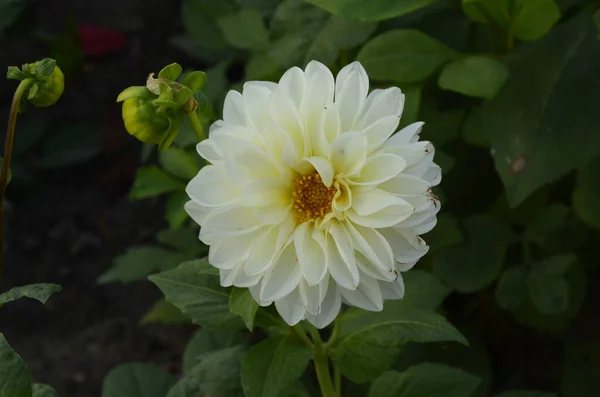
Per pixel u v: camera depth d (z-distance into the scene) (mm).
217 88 952
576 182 933
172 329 1051
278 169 696
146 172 856
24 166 1190
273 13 1014
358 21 896
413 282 812
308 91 693
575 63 859
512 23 869
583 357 952
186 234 953
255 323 762
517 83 865
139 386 877
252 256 694
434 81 942
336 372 824
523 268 894
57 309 1077
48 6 1382
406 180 690
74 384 1022
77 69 1291
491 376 928
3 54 1303
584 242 943
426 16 936
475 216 913
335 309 706
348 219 700
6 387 716
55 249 1135
